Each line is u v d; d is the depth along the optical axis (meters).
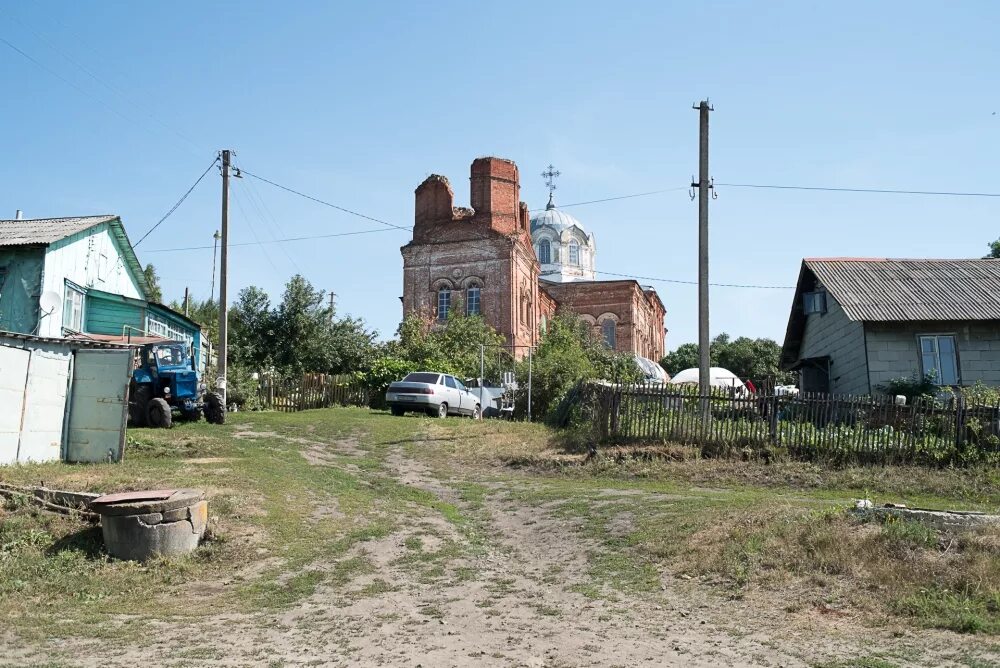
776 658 6.88
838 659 6.80
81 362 16.06
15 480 12.68
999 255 39.16
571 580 9.91
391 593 9.32
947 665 6.59
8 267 22.62
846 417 17.56
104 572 9.88
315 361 40.94
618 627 7.93
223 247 25.86
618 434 19.03
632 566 10.27
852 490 15.74
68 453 15.77
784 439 17.61
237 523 11.58
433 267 48.25
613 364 44.34
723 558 9.89
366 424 24.53
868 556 9.25
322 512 13.03
